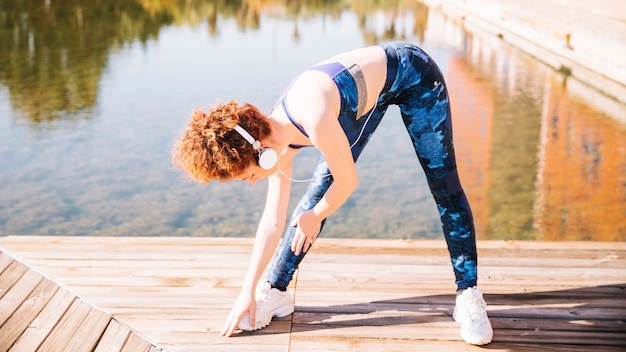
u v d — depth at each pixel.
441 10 17.11
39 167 5.63
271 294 2.33
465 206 2.25
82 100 8.02
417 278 2.63
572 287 2.55
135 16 15.76
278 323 2.33
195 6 17.77
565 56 9.98
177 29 13.88
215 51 11.30
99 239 2.96
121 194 4.99
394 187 5.09
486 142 6.22
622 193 4.88
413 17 15.73
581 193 4.89
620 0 11.91
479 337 2.17
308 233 2.00
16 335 2.24
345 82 1.92
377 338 2.24
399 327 2.30
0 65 10.17
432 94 2.11
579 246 2.90
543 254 2.83
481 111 7.38
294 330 2.29
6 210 4.68
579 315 2.36
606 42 8.92
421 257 2.81
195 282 2.60
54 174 5.45
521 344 2.19
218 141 1.78
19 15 15.52
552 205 4.67
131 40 12.50
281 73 9.49
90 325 2.30
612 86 8.48
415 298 2.49
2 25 14.16
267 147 1.86
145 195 4.96
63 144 6.27
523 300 2.46
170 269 2.69
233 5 18.09
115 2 18.05
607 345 2.18
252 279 2.25
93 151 6.06
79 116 7.28
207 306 2.43
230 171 1.80
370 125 2.15
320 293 2.52
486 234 4.21
